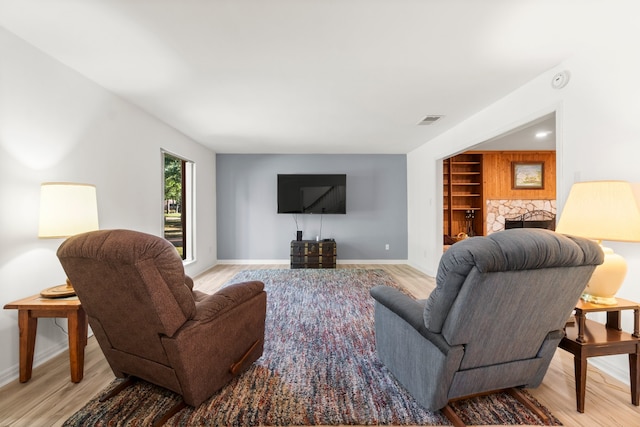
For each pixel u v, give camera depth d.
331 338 2.41
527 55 2.24
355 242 6.02
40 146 2.15
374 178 6.01
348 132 4.41
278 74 2.54
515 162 6.33
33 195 2.09
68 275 1.46
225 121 3.86
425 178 5.12
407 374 1.64
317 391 1.69
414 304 1.66
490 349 1.38
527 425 1.43
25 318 1.80
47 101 2.20
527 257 1.17
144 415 1.50
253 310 1.90
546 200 6.34
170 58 2.27
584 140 2.14
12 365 1.90
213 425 1.43
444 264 1.26
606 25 1.89
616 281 1.60
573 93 2.23
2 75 1.89
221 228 5.93
